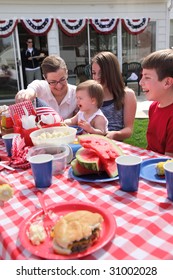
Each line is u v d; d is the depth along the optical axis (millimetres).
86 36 8391
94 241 827
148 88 1834
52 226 922
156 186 1203
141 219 950
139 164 1136
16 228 954
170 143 1797
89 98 2094
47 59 2545
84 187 1232
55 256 789
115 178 1260
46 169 1227
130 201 1080
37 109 2000
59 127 1777
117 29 8469
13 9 7531
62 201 1113
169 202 1055
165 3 8586
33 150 1444
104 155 1305
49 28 7836
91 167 1270
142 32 8750
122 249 818
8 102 8281
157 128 1909
